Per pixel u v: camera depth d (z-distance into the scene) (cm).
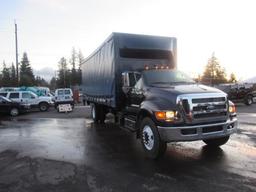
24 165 644
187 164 623
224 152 711
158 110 638
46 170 603
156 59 966
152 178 539
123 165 629
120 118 925
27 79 7569
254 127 1096
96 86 1244
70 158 699
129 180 531
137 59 941
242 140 846
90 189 491
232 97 2356
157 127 643
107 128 1205
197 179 526
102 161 665
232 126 671
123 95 916
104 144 862
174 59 988
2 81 6869
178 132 612
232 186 485
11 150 802
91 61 1370
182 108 618
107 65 1016
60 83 9325
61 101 2419
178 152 728
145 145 704
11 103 1984
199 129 621
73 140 937
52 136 1027
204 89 670
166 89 675
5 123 1499
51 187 505
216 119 640
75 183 521
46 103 2361
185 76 823
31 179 548
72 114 1944
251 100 2431
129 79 839
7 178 557
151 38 959
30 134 1086
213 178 528
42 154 745
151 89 719
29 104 2295
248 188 475
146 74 790
